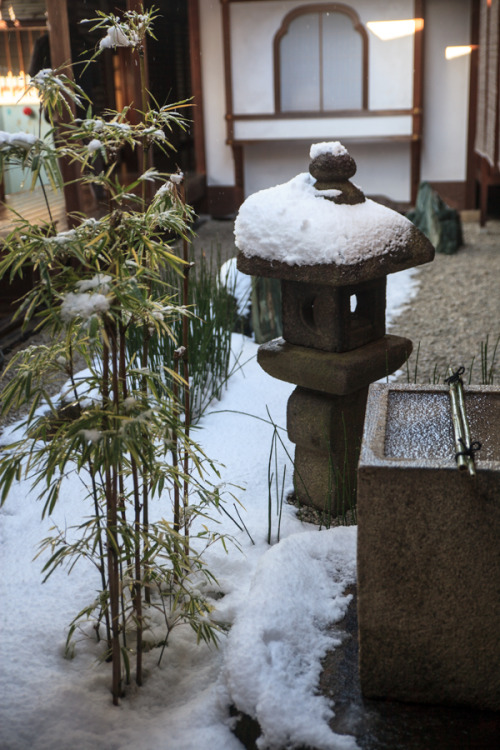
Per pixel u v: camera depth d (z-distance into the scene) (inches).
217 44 299.9
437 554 57.7
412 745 58.4
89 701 66.1
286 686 63.3
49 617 76.1
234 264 167.6
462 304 192.9
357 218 84.6
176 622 74.3
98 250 58.6
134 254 63.4
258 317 155.8
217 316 132.0
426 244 90.3
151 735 62.5
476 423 70.2
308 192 87.5
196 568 82.8
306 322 91.1
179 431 64.9
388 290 209.3
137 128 67.2
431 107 302.4
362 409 94.7
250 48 290.0
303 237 83.0
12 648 72.1
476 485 55.6
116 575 62.7
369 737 59.2
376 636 60.9
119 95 240.2
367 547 58.6
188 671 70.3
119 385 69.2
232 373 136.3
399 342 94.1
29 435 64.4
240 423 120.6
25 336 165.5
